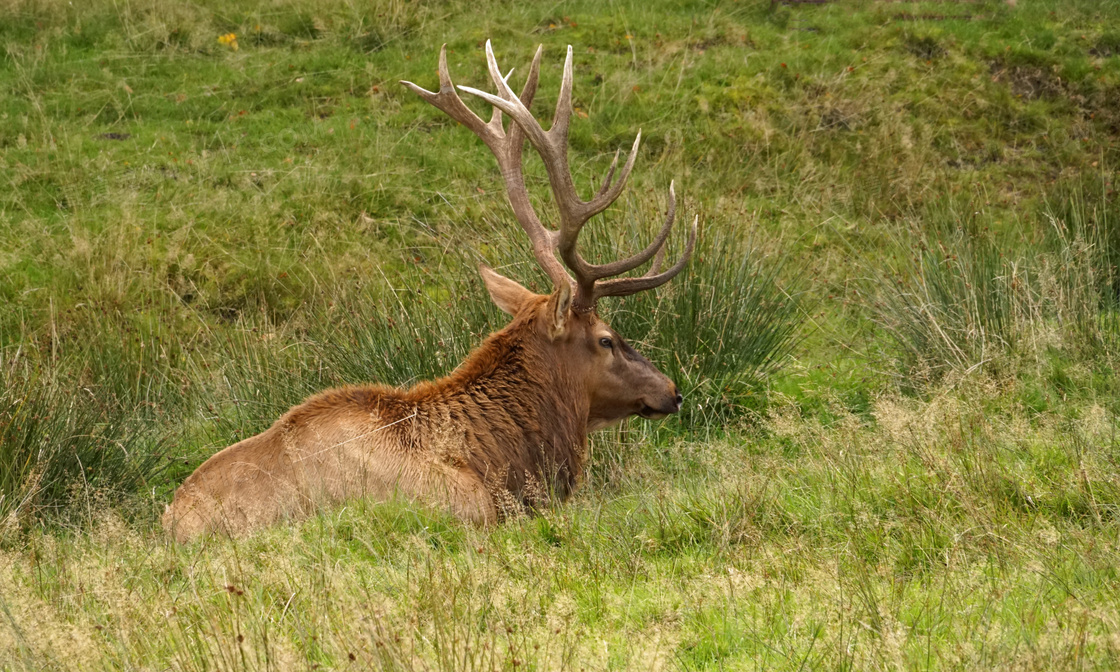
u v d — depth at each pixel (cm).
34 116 4672
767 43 5078
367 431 1897
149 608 1391
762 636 1326
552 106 4619
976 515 1577
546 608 1393
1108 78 4862
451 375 2044
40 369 2577
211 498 1853
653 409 2177
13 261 3753
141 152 4428
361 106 4738
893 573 1466
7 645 1268
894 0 5622
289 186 4194
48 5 5419
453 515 1788
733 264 2827
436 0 5481
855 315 3219
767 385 2717
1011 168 4372
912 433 1850
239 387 2830
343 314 2817
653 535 1706
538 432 2045
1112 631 1212
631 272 2731
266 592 1445
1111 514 1617
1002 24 5325
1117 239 3186
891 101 4678
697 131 4428
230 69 5047
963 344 2603
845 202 4016
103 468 2330
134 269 3697
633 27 5184
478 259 2833
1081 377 2355
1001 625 1278
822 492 1777
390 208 4066
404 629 1275
